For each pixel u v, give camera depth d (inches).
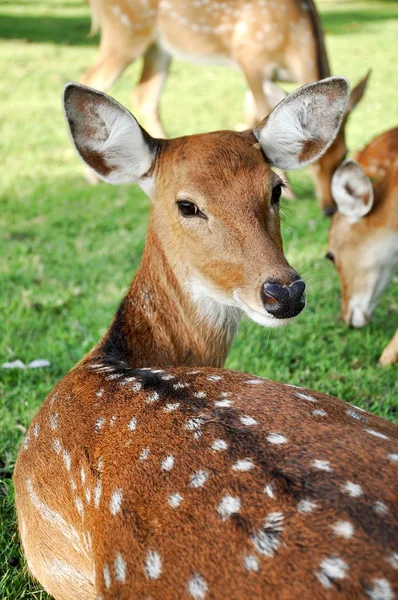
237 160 116.6
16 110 454.6
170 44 339.0
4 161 364.2
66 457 96.1
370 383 179.8
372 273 203.8
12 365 183.5
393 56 614.2
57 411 104.5
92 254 256.5
